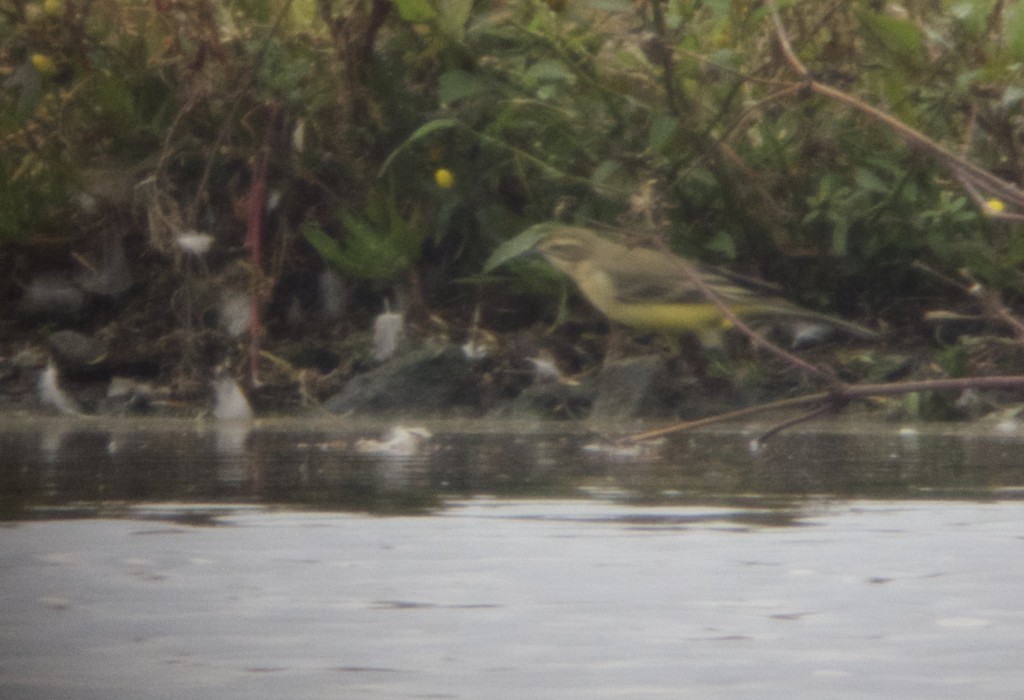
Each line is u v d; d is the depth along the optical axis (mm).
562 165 11188
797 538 5008
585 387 10898
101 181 11391
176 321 11656
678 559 4605
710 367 11055
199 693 3061
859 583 4250
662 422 10383
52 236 11719
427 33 11211
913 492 6188
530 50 10750
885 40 10398
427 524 5312
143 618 3797
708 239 11148
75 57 10992
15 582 4238
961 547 4805
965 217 10828
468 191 11391
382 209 11438
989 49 10375
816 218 10945
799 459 7711
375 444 8586
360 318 11961
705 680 3201
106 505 5812
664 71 10273
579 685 3143
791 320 10406
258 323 11070
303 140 11539
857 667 3299
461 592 4121
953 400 10539
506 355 11328
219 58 10695
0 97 11383
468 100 10906
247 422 10328
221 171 11570
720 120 10852
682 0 10320
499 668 3301
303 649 3469
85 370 11328
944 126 10836
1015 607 3951
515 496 6043
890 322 11688
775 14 8695
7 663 3328
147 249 11695
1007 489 6348
